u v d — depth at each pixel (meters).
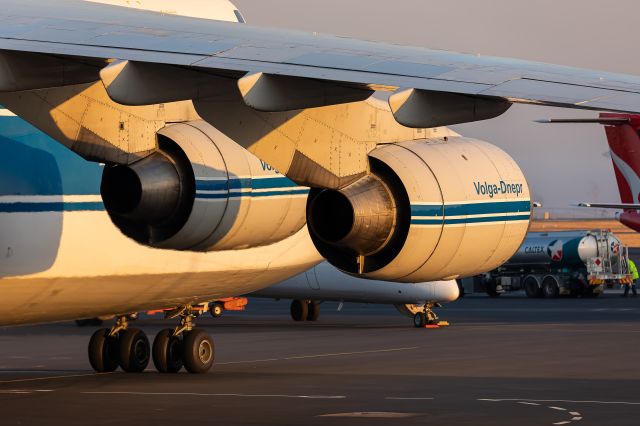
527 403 52.88
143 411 50.50
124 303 56.44
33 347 95.75
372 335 104.19
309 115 45.97
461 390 58.47
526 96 29.47
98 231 51.88
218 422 47.16
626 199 174.25
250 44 33.75
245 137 44.19
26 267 49.66
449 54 34.94
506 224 53.94
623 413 49.25
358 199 48.69
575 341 92.75
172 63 31.08
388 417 48.31
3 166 48.69
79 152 47.03
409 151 51.19
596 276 188.00
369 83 30.64
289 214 54.94
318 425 46.19
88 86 45.38
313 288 122.25
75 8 38.25
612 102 28.72
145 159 50.16
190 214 51.03
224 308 142.62
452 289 115.50
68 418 48.56
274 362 76.81
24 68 31.94
